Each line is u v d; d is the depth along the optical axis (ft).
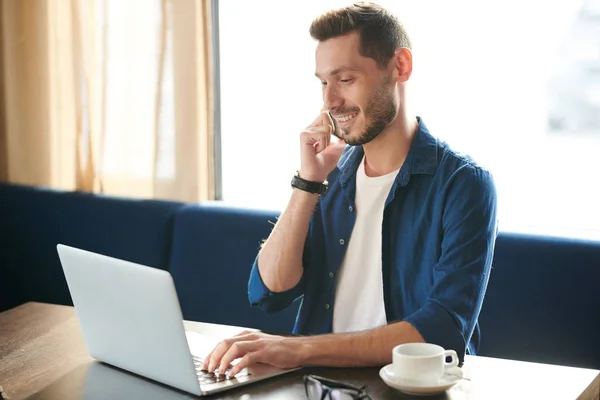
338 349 5.52
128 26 10.39
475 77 9.90
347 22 6.26
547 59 10.12
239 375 5.34
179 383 5.18
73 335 6.43
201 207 9.98
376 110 6.36
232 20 10.47
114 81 10.61
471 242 6.07
